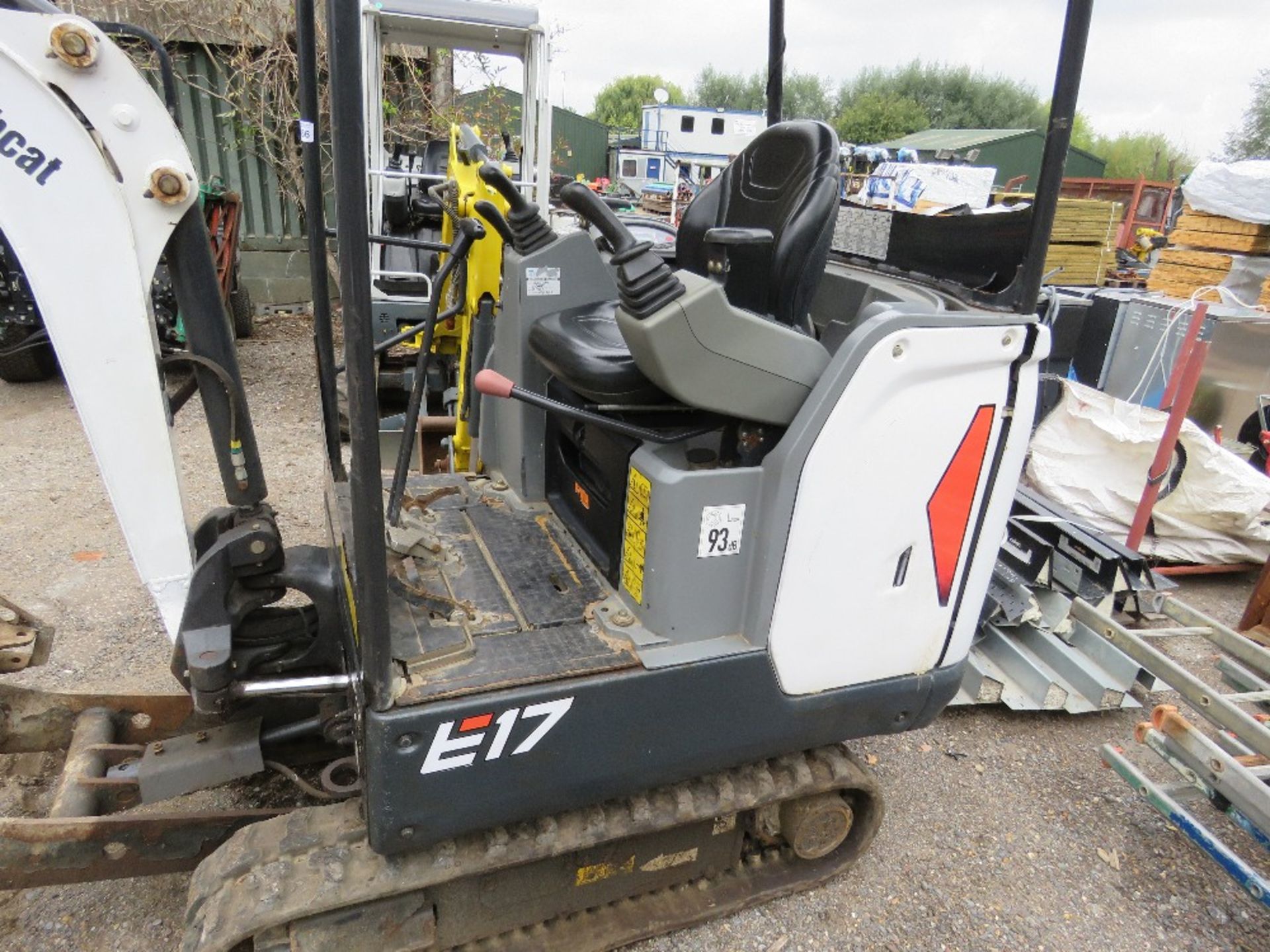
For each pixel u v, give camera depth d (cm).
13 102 135
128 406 156
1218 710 257
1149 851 261
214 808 239
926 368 171
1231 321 527
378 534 141
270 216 808
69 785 187
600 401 189
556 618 182
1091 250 721
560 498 237
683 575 172
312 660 198
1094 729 320
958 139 2308
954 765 293
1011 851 256
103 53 138
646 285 157
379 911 170
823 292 246
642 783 178
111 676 292
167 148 147
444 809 158
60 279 145
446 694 153
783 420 173
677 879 215
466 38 584
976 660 331
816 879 229
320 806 182
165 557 170
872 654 194
